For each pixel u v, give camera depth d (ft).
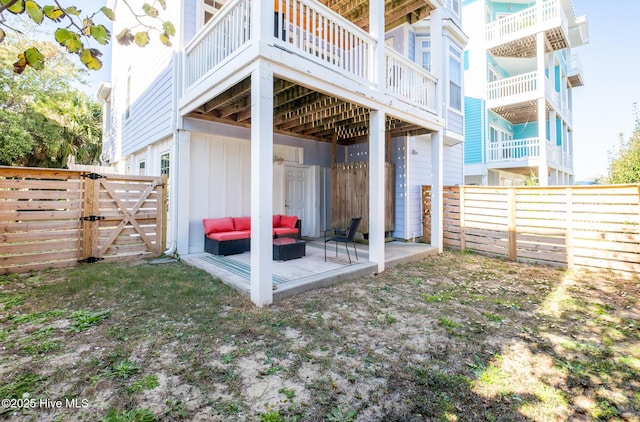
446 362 8.11
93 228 18.21
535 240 19.99
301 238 27.58
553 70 41.52
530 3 43.88
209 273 15.79
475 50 40.88
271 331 9.64
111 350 8.36
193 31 19.94
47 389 6.70
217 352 8.38
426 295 13.43
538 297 13.37
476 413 6.24
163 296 12.49
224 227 21.13
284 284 13.21
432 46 22.89
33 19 4.44
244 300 12.21
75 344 8.65
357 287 14.46
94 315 10.52
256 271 11.79
